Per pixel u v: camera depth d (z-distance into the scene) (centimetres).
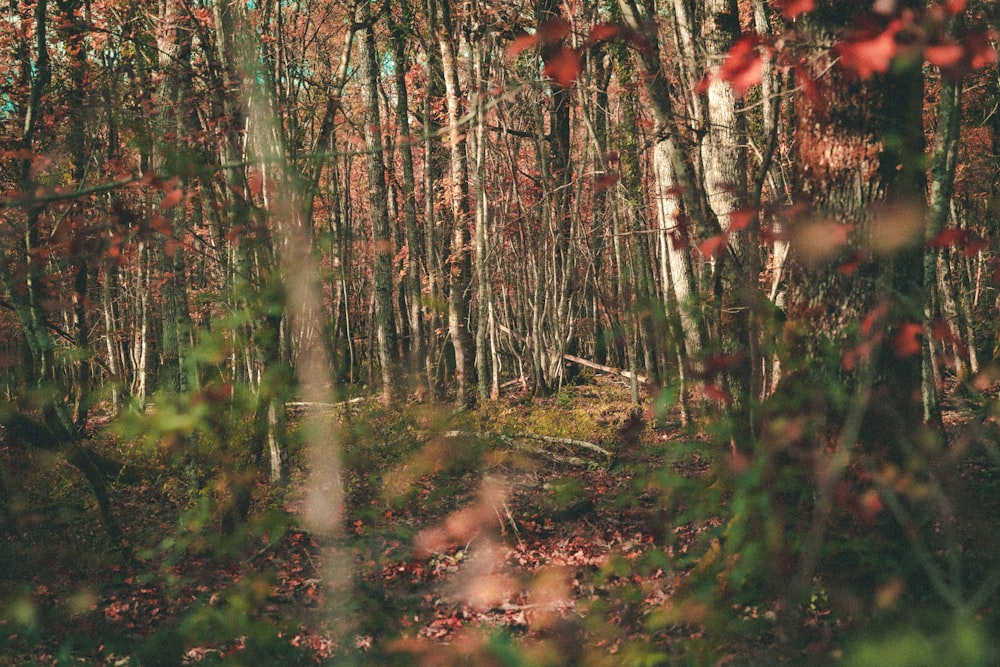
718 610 230
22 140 643
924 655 143
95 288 1619
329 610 214
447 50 1752
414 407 273
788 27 350
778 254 484
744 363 248
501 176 2169
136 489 873
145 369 1484
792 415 239
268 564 331
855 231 340
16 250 385
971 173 948
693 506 250
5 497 656
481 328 1697
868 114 371
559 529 578
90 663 461
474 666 233
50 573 618
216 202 385
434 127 1859
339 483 211
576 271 2134
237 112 459
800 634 248
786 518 230
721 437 242
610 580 389
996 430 238
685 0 489
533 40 199
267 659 248
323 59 1526
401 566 272
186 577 305
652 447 284
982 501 389
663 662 238
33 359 551
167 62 847
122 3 1115
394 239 2492
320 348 212
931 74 767
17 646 475
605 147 1148
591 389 1944
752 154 784
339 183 2219
